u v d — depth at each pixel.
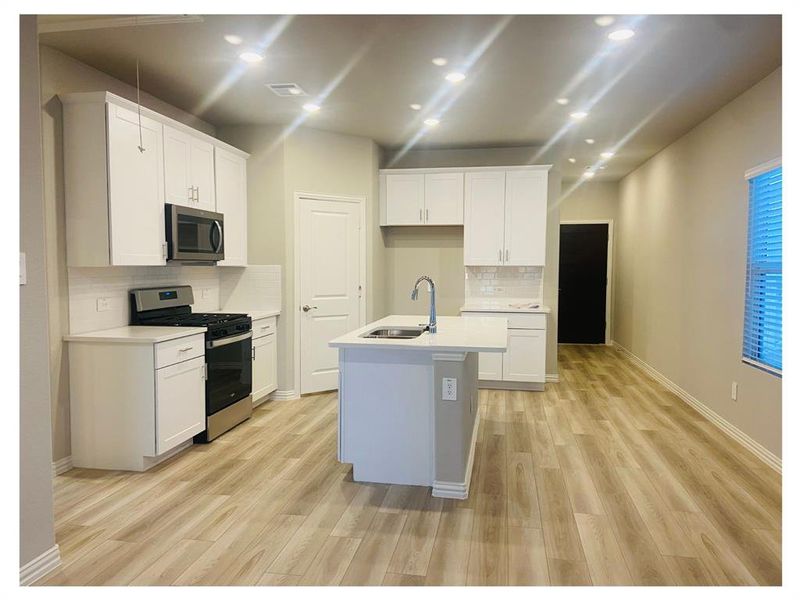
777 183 3.40
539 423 4.32
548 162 5.79
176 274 4.42
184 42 3.13
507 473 3.28
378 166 5.76
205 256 4.11
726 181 4.16
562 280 8.63
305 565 2.29
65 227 3.31
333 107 4.38
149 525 2.63
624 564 2.28
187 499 2.93
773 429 3.38
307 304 5.17
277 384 5.05
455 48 3.20
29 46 2.08
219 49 3.24
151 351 3.24
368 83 3.81
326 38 3.06
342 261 5.38
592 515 2.72
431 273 6.11
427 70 3.56
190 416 3.63
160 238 3.68
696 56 3.26
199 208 4.15
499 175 5.59
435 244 6.08
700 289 4.68
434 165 6.01
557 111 4.45
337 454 3.61
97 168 3.24
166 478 3.21
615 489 3.04
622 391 5.43
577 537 2.51
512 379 5.46
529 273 5.90
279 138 4.92
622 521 2.66
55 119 3.23
